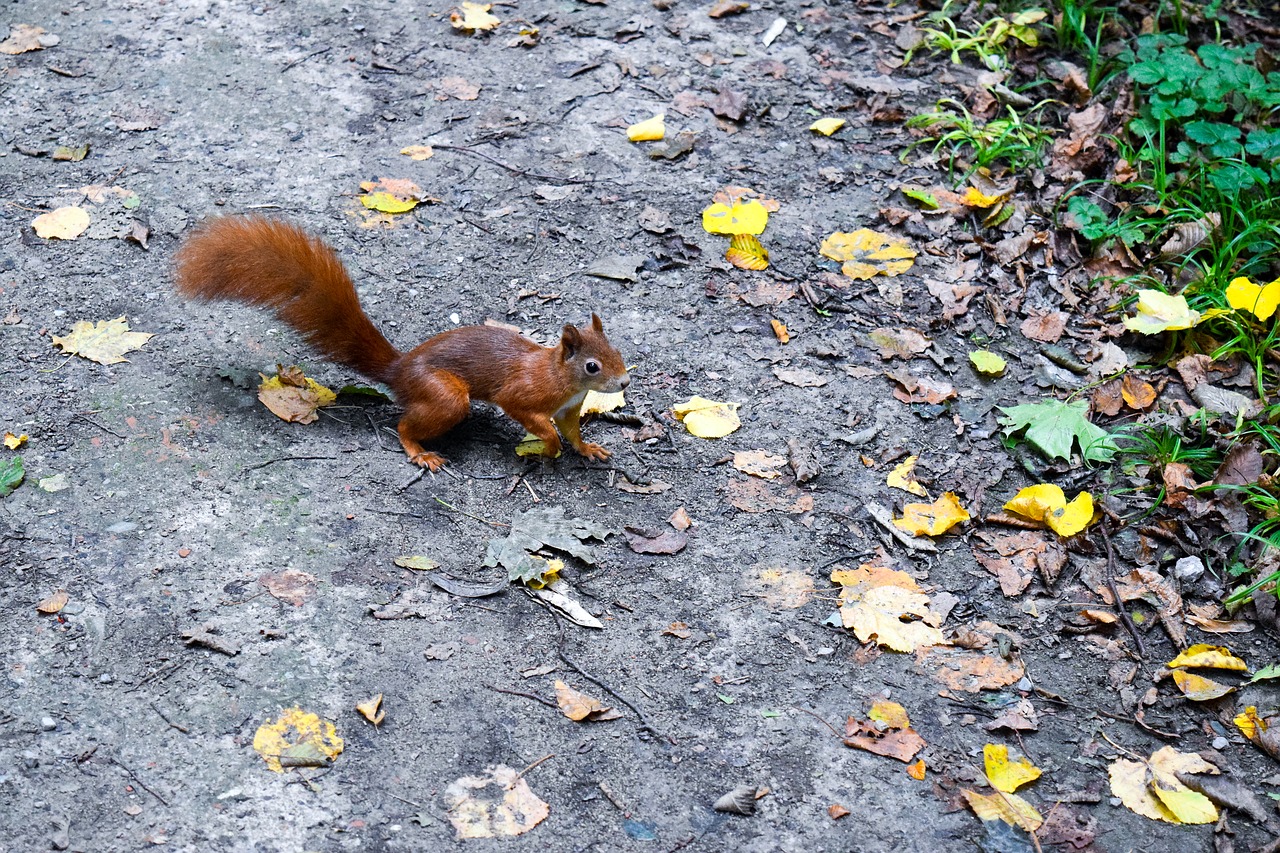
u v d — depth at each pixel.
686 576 3.29
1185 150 3.72
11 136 3.68
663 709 3.19
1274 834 3.14
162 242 3.56
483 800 3.12
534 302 3.54
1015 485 3.40
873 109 3.82
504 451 3.39
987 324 3.57
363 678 3.19
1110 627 3.28
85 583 3.23
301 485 3.33
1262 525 3.34
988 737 3.19
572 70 3.86
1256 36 3.95
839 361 3.51
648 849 3.10
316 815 3.10
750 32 3.95
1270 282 3.60
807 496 3.37
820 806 3.14
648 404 3.45
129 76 3.79
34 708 3.14
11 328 3.45
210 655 3.19
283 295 3.35
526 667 3.21
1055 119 3.83
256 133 3.72
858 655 3.24
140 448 3.34
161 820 3.09
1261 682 3.24
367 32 3.89
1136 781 3.17
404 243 3.59
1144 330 3.51
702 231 3.64
